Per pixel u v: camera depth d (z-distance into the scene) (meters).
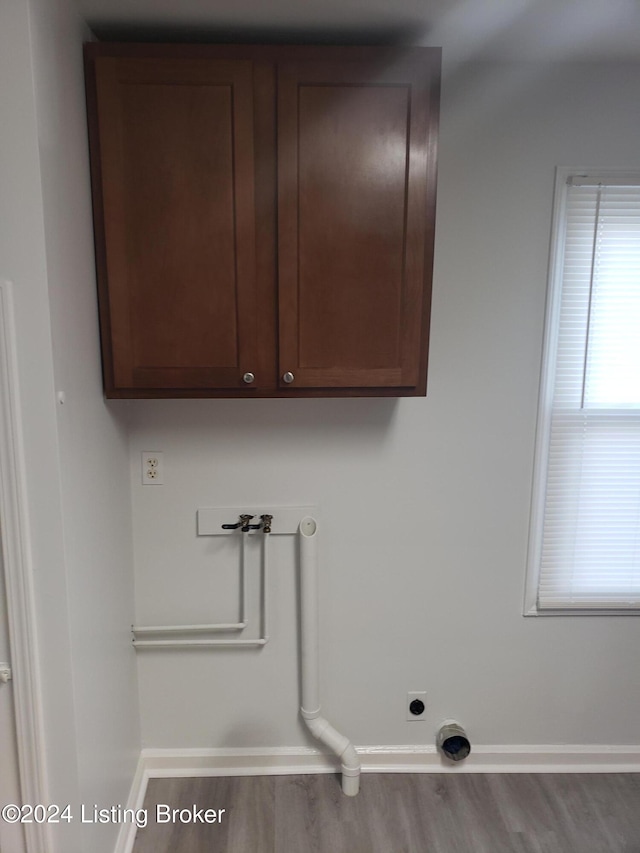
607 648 2.00
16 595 1.26
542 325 1.81
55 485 1.24
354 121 1.43
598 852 1.71
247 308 1.50
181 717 1.99
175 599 1.92
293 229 1.47
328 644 1.97
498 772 2.02
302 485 1.88
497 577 1.95
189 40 1.55
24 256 1.17
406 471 1.89
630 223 1.76
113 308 1.49
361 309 1.52
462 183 1.74
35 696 1.30
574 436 1.88
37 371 1.20
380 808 1.86
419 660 1.99
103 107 1.40
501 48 1.60
